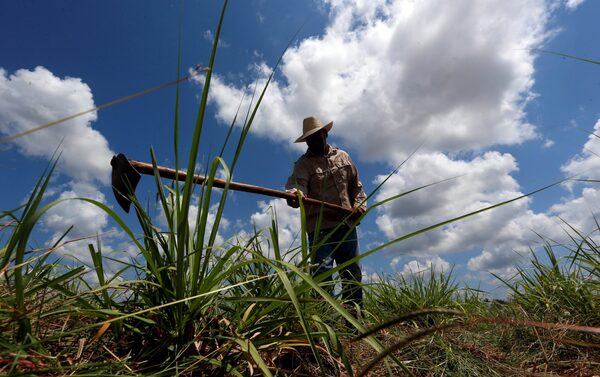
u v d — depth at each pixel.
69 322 1.74
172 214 1.81
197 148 1.54
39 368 1.23
